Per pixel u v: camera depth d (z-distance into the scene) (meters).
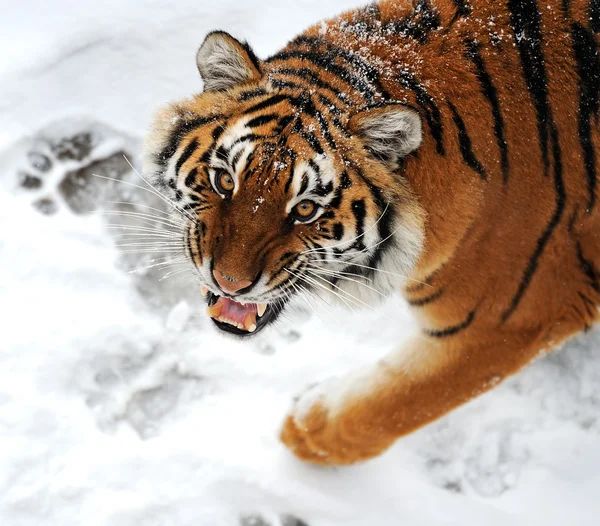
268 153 4.15
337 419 5.60
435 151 4.48
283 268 4.40
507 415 6.45
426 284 4.90
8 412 5.77
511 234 4.74
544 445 6.32
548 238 4.85
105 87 7.32
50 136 7.07
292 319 6.72
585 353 6.75
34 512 5.47
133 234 6.85
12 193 6.80
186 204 4.61
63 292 6.43
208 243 4.42
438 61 4.58
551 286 5.07
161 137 4.71
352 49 4.62
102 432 5.91
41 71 7.22
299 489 5.87
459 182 4.54
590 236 5.04
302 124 4.21
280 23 7.84
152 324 6.47
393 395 5.37
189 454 5.90
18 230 6.61
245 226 4.25
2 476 5.52
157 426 6.12
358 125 4.23
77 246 6.67
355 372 5.73
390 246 4.61
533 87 4.64
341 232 4.37
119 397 6.12
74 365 6.12
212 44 4.45
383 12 4.86
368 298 5.02
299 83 4.40
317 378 6.46
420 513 5.90
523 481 6.17
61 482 5.59
